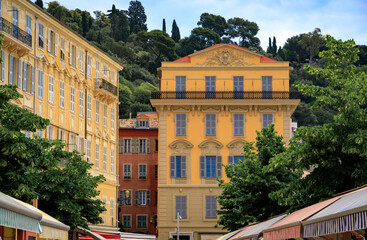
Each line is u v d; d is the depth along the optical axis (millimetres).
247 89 75688
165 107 74750
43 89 50219
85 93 60094
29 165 26672
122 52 173125
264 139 42719
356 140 25516
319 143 26781
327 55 29422
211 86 76000
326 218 11977
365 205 10203
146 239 66188
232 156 74062
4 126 26109
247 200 41250
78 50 58594
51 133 51750
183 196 73625
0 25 43125
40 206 36844
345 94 28266
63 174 36719
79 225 38031
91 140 61500
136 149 97375
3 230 17312
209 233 72812
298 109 162500
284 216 18766
